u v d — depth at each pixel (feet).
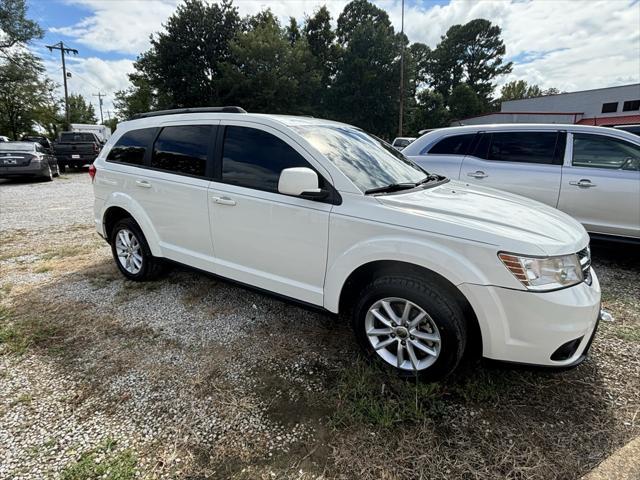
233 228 9.27
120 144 12.21
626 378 7.66
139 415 6.69
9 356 8.41
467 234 6.51
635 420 6.55
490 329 6.47
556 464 5.68
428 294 6.82
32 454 5.84
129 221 11.89
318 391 7.26
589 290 6.73
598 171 13.92
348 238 7.53
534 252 6.24
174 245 10.91
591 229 14.28
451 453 5.88
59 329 9.53
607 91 99.04
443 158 16.93
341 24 134.00
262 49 90.74
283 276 8.75
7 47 97.50
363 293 7.64
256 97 91.97
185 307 10.73
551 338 6.24
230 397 7.12
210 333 9.37
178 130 10.62
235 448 6.00
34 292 11.75
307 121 9.60
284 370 7.92
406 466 5.66
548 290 6.20
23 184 38.34
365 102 108.68
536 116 108.37
